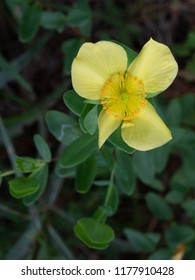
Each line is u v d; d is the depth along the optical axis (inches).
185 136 7.6
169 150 7.6
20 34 7.3
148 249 7.7
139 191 8.8
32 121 8.7
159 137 5.4
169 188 8.8
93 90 5.3
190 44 8.9
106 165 6.8
